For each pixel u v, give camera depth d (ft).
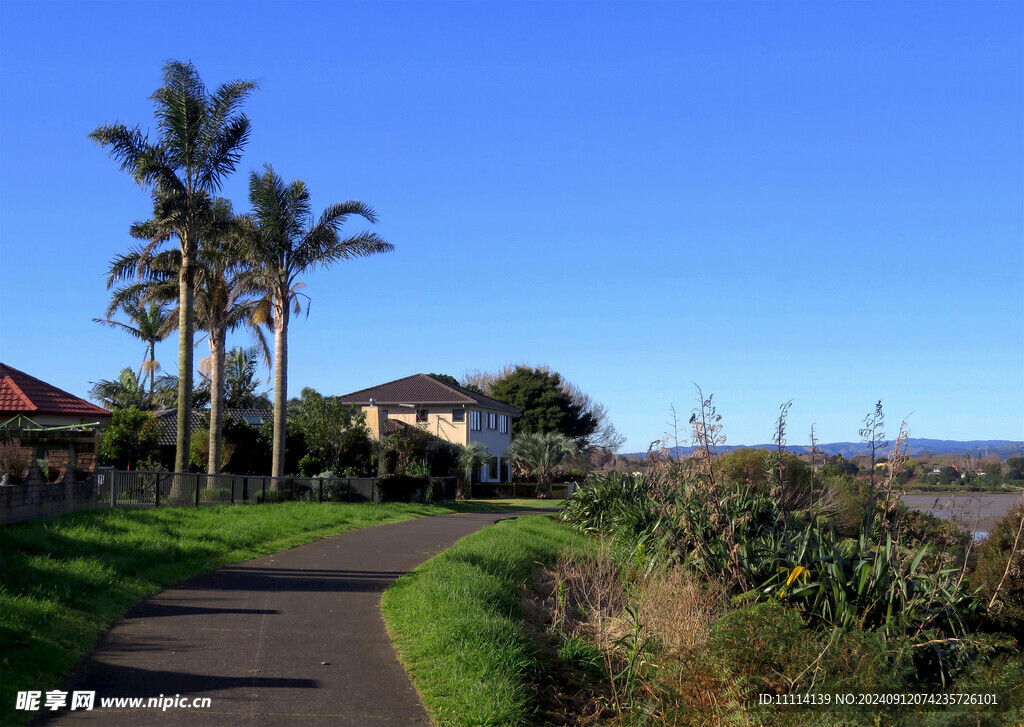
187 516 55.62
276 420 101.04
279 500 81.35
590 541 57.31
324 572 40.57
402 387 184.65
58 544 37.73
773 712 21.61
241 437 124.57
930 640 26.76
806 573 31.35
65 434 82.48
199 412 155.22
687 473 39.50
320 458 118.32
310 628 29.40
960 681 24.75
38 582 30.25
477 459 153.99
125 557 37.86
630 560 45.52
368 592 36.19
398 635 28.86
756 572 33.81
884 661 23.63
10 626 24.45
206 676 23.59
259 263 101.86
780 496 40.29
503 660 25.66
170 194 86.43
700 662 23.90
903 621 27.43
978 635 27.99
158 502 63.36
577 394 250.37
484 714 21.70
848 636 24.90
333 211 103.04
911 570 30.48
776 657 23.62
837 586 29.73
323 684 23.49
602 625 33.24
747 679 22.86
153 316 181.16
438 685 23.80
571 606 38.86
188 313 88.02
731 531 34.35
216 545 45.03
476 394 195.72
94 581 32.12
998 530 36.68
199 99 88.43
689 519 37.52
